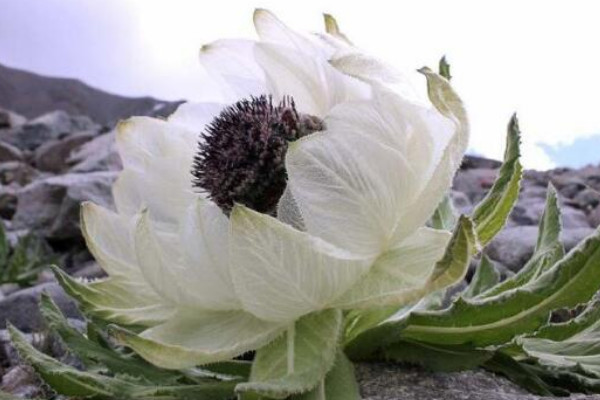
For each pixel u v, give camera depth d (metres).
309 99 0.42
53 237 1.36
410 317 0.39
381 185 0.37
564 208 1.23
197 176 0.42
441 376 0.40
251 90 0.45
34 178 2.30
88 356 0.42
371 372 0.41
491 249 0.91
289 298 0.36
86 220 0.43
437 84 0.36
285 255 0.36
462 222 0.33
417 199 0.37
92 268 1.10
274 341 0.38
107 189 1.38
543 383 0.41
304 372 0.35
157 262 0.38
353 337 0.41
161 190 0.44
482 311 0.37
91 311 0.42
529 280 0.44
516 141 0.43
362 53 0.38
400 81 0.38
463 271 0.34
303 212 0.36
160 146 0.44
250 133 0.40
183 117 0.46
